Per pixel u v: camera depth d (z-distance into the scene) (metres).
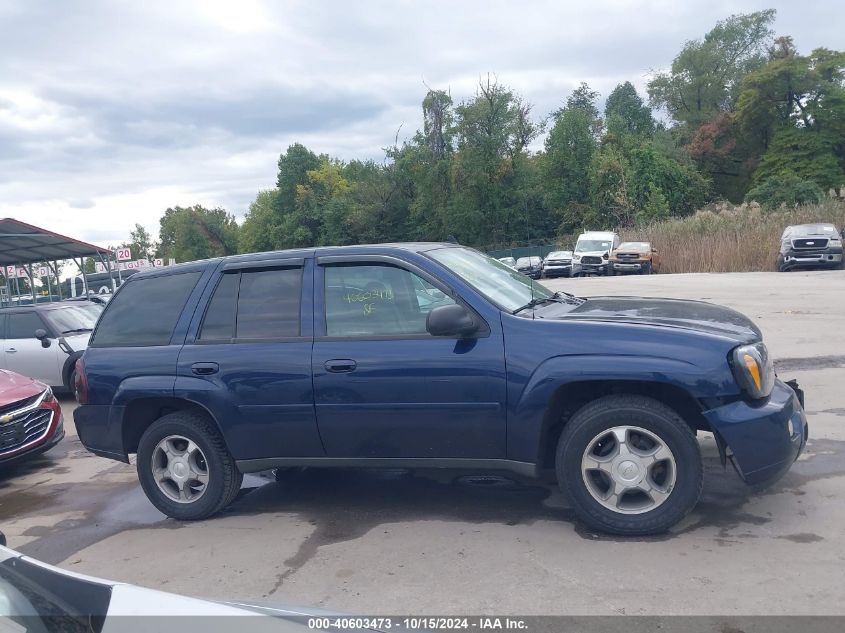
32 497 6.70
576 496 4.52
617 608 3.65
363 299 5.04
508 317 4.68
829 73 53.28
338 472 6.36
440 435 4.76
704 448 6.03
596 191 53.50
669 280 23.19
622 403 4.41
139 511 5.91
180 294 5.59
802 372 8.41
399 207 59.81
